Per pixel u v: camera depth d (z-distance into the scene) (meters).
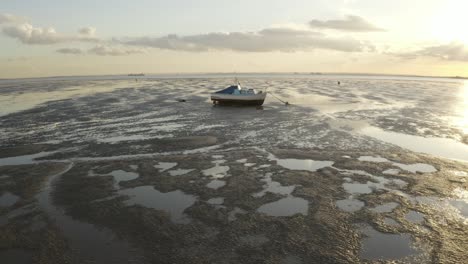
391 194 10.95
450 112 28.73
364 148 16.64
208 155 15.45
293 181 12.10
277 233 8.53
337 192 11.12
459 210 9.80
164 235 8.50
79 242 8.24
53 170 13.44
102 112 28.39
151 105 33.12
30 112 28.58
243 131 20.59
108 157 15.30
